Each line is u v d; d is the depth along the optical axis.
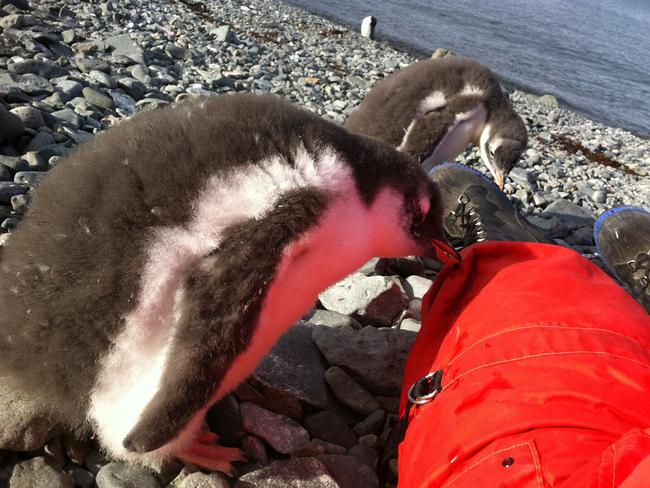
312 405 0.56
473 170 0.88
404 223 0.55
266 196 0.42
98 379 0.42
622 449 0.29
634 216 0.86
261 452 0.50
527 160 1.47
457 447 0.37
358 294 0.69
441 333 0.52
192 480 0.45
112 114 1.00
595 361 0.38
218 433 0.51
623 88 3.54
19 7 1.36
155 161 0.42
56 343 0.41
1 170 0.71
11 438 0.44
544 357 0.39
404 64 2.16
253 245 0.41
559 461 0.32
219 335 0.41
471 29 3.85
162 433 0.40
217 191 0.42
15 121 0.77
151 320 0.41
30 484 0.44
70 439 0.47
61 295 0.41
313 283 0.48
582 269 0.50
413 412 0.46
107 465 0.46
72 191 0.42
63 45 1.22
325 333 0.60
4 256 0.44
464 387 0.41
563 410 0.36
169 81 1.24
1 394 0.45
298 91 1.49
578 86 3.32
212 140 0.43
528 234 0.80
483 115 1.05
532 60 3.60
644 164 1.89
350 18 3.11
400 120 0.98
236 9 2.33
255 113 0.45
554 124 2.11
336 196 0.46
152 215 0.41
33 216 0.44
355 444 0.55
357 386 0.58
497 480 0.33
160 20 1.72
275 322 0.46
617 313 0.43
